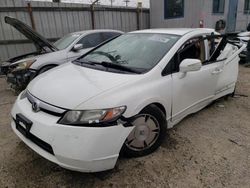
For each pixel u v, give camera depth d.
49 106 2.33
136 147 2.70
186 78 3.15
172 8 11.32
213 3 10.57
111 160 2.27
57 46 6.26
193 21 10.63
